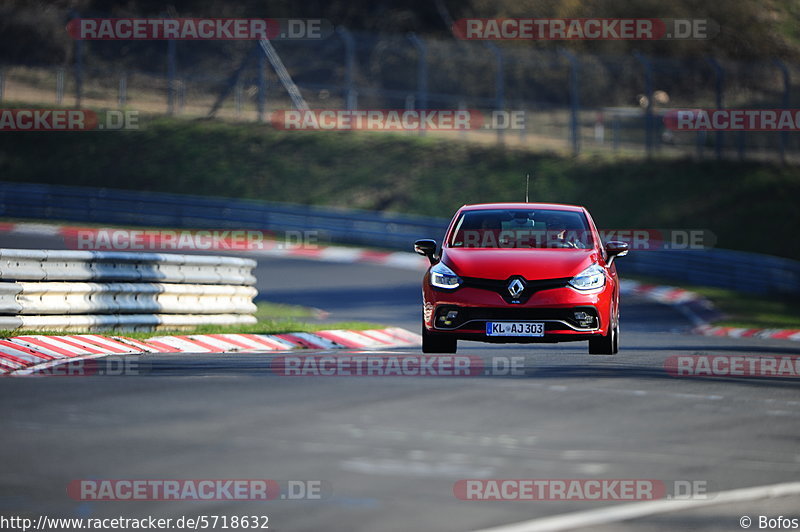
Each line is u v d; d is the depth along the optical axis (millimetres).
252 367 43344
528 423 31484
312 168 176125
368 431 29578
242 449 26891
